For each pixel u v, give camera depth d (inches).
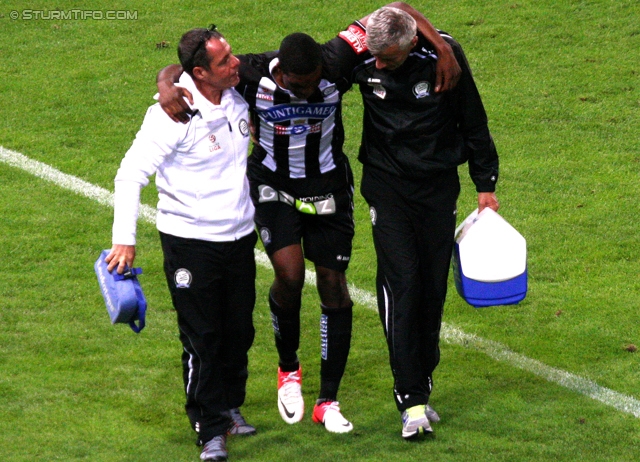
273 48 1320.1
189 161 527.8
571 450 560.1
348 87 576.7
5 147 1092.5
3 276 826.2
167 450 566.9
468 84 559.5
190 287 543.2
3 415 603.8
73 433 585.0
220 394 561.0
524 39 1325.0
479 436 580.1
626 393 639.8
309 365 700.7
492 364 690.8
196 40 507.5
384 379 672.4
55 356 693.9
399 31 523.8
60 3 1499.8
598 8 1396.4
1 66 1304.1
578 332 733.3
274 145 585.3
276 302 600.4
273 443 578.2
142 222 943.7
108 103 1203.2
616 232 902.4
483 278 576.7
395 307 576.1
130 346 713.6
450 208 580.4
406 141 564.1
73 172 1041.5
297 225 599.5
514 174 1025.5
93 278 828.0
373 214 586.9
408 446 568.1
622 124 1122.7
